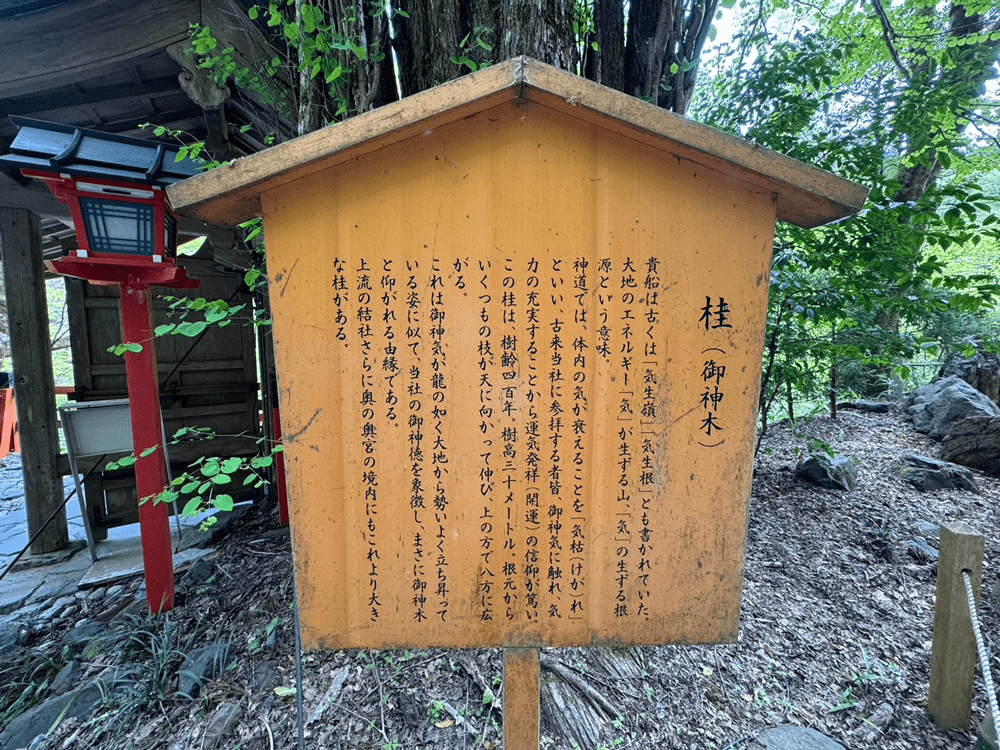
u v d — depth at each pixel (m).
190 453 4.56
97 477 4.32
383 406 1.31
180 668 2.46
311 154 1.15
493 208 1.26
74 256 2.57
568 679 2.20
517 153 1.24
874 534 3.54
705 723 2.09
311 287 1.27
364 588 1.38
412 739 1.97
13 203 3.77
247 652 2.52
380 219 1.26
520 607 1.41
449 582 1.39
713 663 2.39
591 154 1.25
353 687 2.20
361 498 1.34
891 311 2.95
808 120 3.12
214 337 4.61
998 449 4.63
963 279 2.52
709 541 1.39
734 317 1.31
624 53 3.11
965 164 4.28
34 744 2.15
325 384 1.30
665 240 1.28
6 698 2.51
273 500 4.74
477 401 1.32
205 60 2.72
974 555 2.03
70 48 2.70
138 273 2.76
